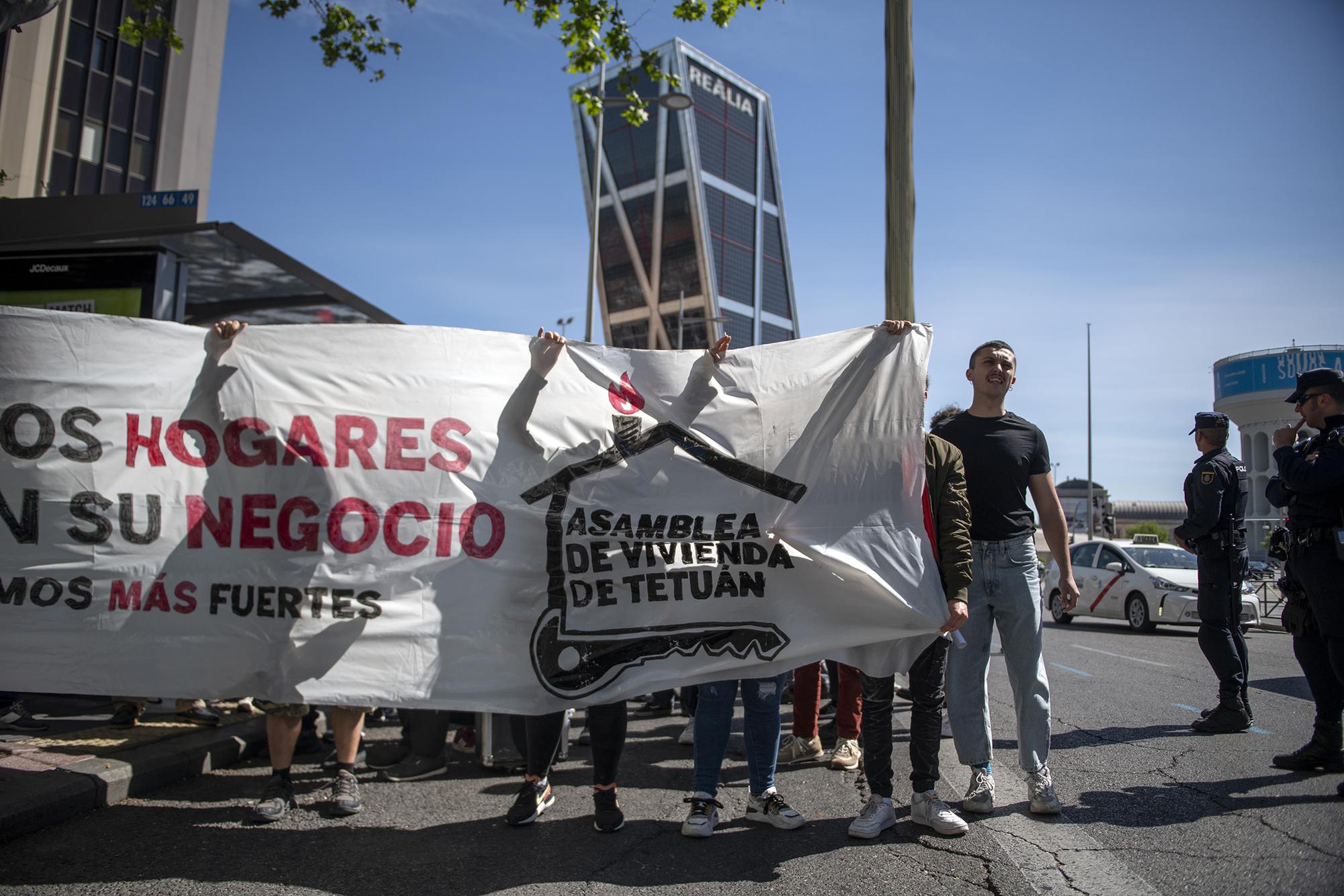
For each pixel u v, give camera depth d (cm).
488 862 338
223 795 425
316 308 951
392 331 397
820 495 395
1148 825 371
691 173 16338
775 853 347
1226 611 553
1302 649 455
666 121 16488
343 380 391
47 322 379
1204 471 556
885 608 377
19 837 355
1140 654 1035
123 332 384
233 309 945
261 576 373
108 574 368
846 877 320
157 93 3406
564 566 383
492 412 395
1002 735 569
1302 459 419
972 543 405
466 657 373
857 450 399
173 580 370
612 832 375
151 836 362
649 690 374
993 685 796
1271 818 375
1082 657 996
